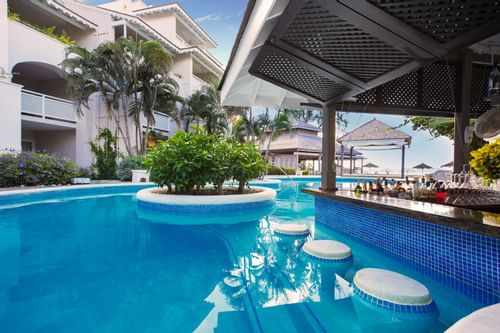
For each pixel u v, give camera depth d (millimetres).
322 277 2619
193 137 6484
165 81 14016
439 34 2076
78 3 15062
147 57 13156
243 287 2396
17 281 2457
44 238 3932
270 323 1838
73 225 4770
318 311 1988
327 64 2902
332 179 4730
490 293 2098
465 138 4691
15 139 9695
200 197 5781
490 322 1068
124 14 14930
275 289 2363
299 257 3176
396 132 14492
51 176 9227
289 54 2779
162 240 3932
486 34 2045
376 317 1917
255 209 6188
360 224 3797
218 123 17547
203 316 1908
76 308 1986
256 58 2994
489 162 2846
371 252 3441
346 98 4121
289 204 7387
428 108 4938
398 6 1800
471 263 2248
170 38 19281
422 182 3924
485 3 1717
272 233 4348
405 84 4879
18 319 1839
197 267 2867
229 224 4973
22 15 13258
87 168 12688
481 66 5238
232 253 3350
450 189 3348
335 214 4473
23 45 10555
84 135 13164
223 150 6762
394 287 2012
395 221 3127
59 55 12086
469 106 4734
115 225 4809
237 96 5984
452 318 1918
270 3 2320
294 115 20312
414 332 1777
